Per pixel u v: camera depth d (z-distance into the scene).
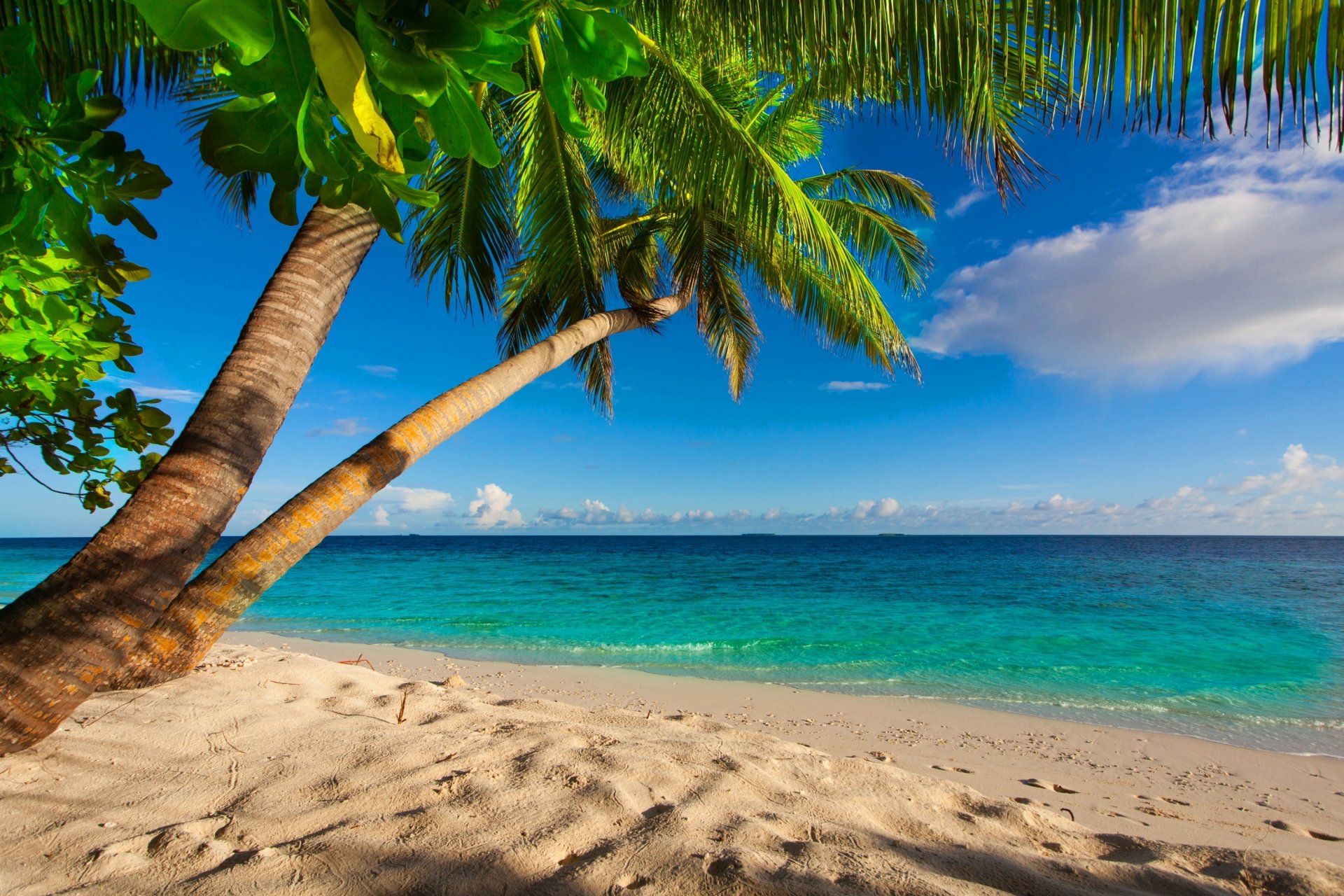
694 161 4.99
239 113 0.84
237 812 2.34
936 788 3.16
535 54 0.92
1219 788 4.45
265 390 2.85
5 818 2.17
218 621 3.49
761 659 10.02
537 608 17.20
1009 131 3.09
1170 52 1.95
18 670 2.23
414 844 2.13
